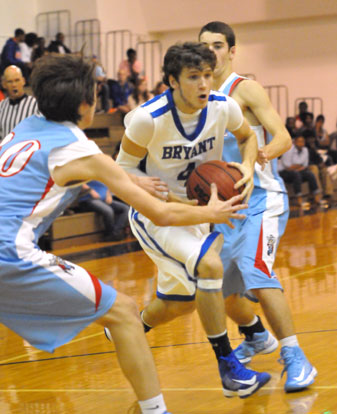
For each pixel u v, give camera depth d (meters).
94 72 3.48
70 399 4.38
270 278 4.44
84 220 12.70
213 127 4.08
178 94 3.91
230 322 6.18
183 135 4.01
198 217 3.56
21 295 3.31
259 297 4.41
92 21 20.39
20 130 3.50
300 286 7.82
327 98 21.59
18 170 3.32
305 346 5.23
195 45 3.81
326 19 21.34
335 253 10.06
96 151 3.36
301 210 15.99
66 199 3.41
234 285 4.61
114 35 20.86
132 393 4.44
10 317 3.41
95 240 12.49
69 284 3.33
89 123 3.56
